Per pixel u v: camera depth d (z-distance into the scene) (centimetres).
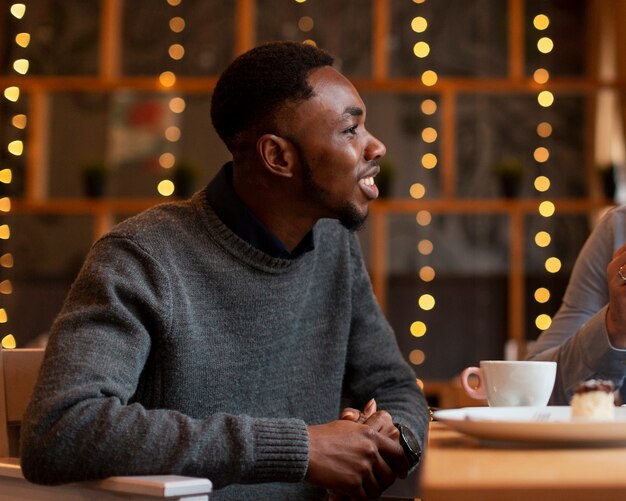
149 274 127
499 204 508
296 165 136
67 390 111
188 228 135
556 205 511
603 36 554
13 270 541
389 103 561
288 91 134
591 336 138
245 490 136
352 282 156
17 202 506
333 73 138
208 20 570
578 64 567
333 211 137
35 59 569
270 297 137
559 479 64
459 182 558
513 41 527
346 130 136
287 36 570
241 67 137
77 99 550
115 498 105
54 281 541
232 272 135
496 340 551
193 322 130
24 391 132
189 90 507
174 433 109
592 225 548
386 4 557
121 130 550
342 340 151
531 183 555
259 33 570
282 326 139
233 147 139
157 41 570
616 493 61
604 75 553
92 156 547
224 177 138
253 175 137
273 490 139
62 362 115
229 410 135
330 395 149
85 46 569
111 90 515
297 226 140
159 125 550
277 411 141
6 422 130
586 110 556
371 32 570
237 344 135
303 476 113
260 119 136
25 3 572
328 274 152
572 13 569
